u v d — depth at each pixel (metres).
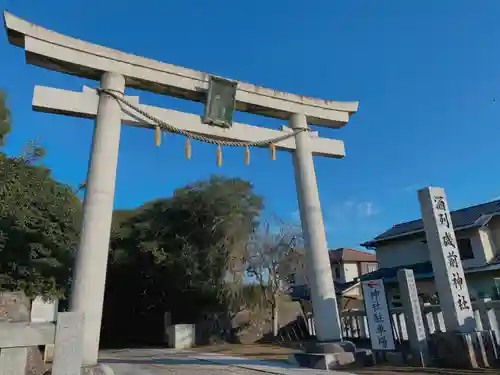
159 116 10.62
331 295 11.29
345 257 35.84
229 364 11.16
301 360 10.67
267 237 21.52
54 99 9.53
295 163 12.54
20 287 13.47
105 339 25.56
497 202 22.78
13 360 5.48
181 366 10.86
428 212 10.83
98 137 9.64
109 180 9.43
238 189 21.95
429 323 11.66
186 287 21.12
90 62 9.98
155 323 25.05
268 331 21.78
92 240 8.84
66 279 15.65
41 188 14.53
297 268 21.77
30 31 9.35
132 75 10.44
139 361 12.55
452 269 10.27
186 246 20.78
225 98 11.47
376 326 10.75
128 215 27.17
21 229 13.12
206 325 21.78
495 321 10.50
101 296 8.68
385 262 25.36
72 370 6.08
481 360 9.18
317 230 11.74
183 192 22.09
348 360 10.17
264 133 12.11
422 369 9.29
